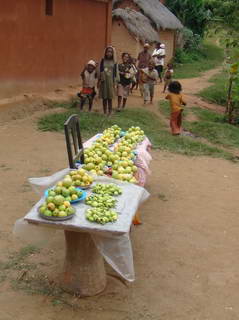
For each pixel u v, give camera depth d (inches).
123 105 348.8
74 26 384.8
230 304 113.7
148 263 130.5
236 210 174.9
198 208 174.1
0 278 117.2
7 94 308.3
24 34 317.1
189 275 125.7
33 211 104.7
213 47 955.3
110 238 103.3
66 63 379.6
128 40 565.3
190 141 273.3
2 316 102.7
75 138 139.3
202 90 496.1
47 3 344.2
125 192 120.6
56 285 115.6
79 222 100.3
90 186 122.6
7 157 215.8
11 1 297.9
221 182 206.5
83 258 111.3
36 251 131.6
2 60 298.0
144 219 160.6
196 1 812.0
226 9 401.1
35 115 299.0
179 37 765.3
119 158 149.3
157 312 108.2
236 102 350.3
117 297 113.2
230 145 281.9
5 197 167.8
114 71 313.4
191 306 111.7
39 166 206.1
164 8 713.0
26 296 110.4
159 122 329.7
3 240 136.1
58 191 110.5
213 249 141.7
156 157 237.1
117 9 585.6
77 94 341.7
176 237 148.0
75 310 106.6
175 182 201.6
